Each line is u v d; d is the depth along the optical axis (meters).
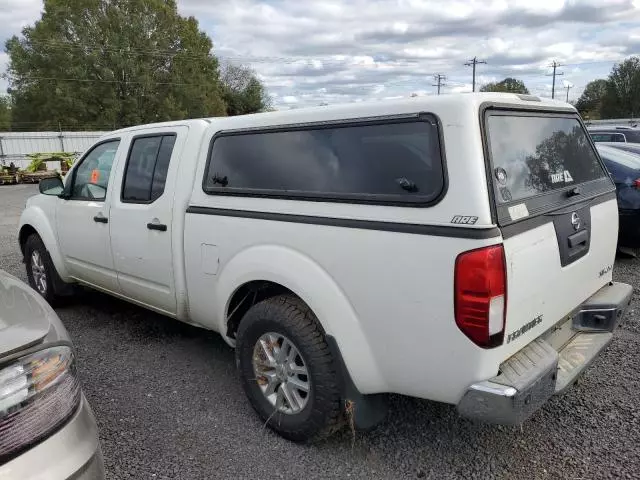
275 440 3.19
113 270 4.51
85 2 54.78
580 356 3.03
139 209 4.07
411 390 2.67
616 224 3.64
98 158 4.72
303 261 2.92
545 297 2.77
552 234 2.78
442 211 2.44
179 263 3.78
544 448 3.07
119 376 4.05
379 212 2.64
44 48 53.56
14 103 59.09
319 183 2.94
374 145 2.74
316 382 2.91
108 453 3.07
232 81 77.38
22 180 30.23
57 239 5.22
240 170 3.38
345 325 2.78
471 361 2.42
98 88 54.00
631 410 3.42
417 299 2.51
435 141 2.50
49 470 1.82
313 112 3.04
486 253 2.32
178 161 3.80
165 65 58.56
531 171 2.85
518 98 2.93
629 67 80.69
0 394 1.76
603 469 2.87
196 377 4.02
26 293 2.29
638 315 5.01
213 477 2.87
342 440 3.18
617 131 14.62
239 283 3.27
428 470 2.90
